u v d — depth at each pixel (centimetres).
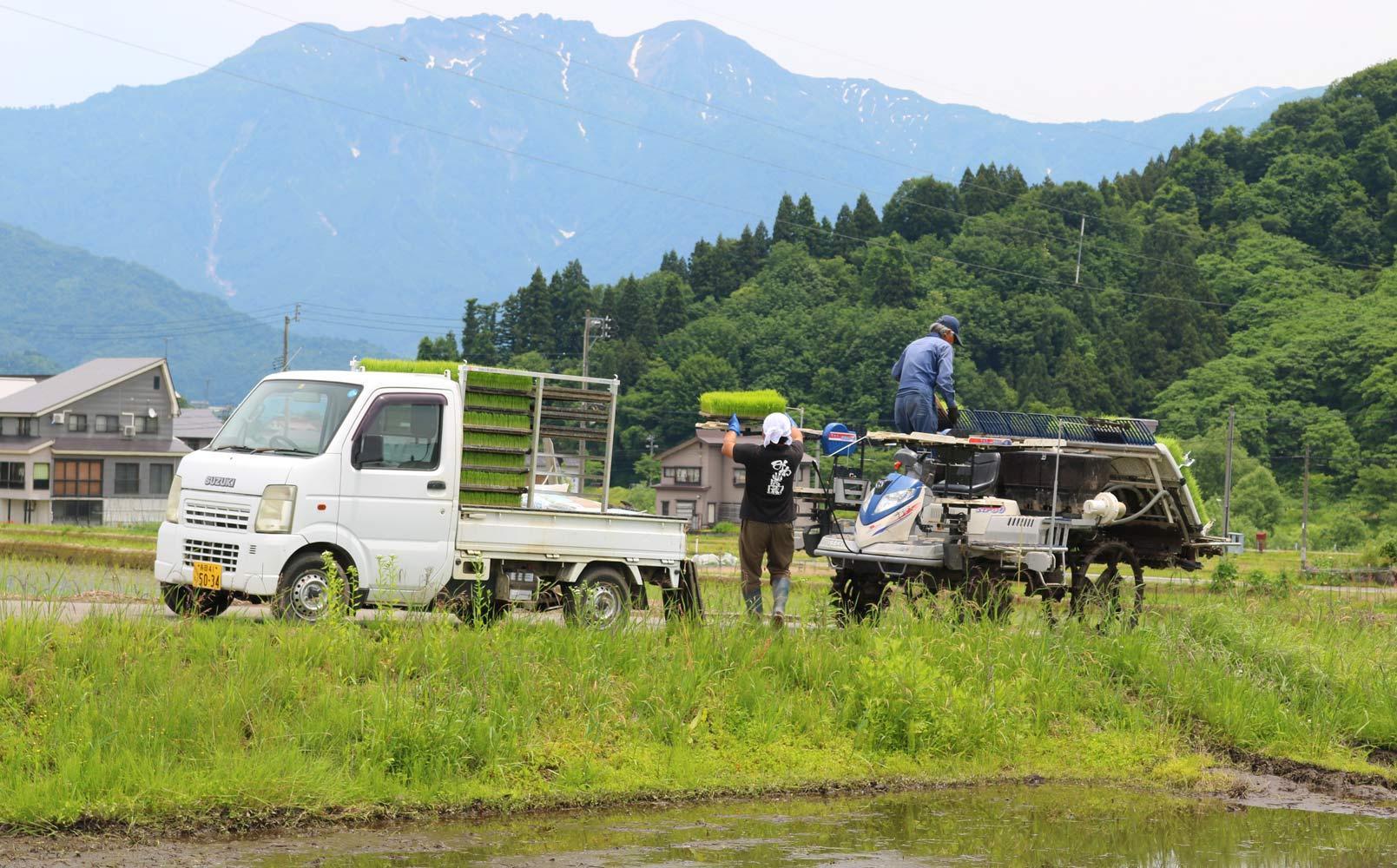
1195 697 1764
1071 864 1184
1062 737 1623
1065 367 18962
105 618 1509
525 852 1138
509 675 1452
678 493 12688
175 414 10562
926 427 2088
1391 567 6456
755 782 1383
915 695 1555
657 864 1120
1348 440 16400
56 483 9856
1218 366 18588
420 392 1783
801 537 2109
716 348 18725
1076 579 2173
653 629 1727
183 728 1255
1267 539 12725
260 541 1672
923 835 1255
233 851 1101
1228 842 1284
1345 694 1869
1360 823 1382
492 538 1808
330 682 1389
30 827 1103
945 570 1969
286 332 11106
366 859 1094
